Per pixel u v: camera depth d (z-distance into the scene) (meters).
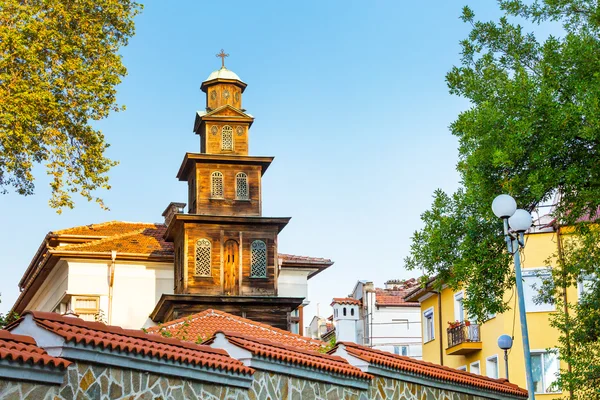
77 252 44.94
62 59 30.47
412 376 21.95
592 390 26.88
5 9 29.58
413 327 57.25
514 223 18.66
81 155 31.00
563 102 24.02
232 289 43.88
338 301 55.56
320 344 33.03
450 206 25.78
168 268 46.41
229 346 17.83
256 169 45.81
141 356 14.97
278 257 48.34
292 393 18.55
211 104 47.06
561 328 27.00
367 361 20.53
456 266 24.61
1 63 28.36
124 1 32.44
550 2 25.58
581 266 26.09
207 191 45.12
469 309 25.14
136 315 45.38
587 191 23.22
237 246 44.50
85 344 13.98
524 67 25.78
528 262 41.38
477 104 25.42
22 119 27.98
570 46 23.98
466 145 24.73
